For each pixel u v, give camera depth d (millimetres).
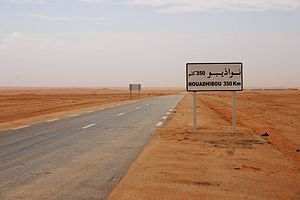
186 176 8570
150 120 22875
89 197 6816
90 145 12875
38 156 10797
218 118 25422
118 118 24406
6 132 16688
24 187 7465
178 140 14297
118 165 9586
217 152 11852
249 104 49094
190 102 51375
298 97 79688
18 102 54594
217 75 16000
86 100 63750
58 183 7773
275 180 8555
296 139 16516
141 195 7008
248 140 14523
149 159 10398
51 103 51219
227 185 7891
